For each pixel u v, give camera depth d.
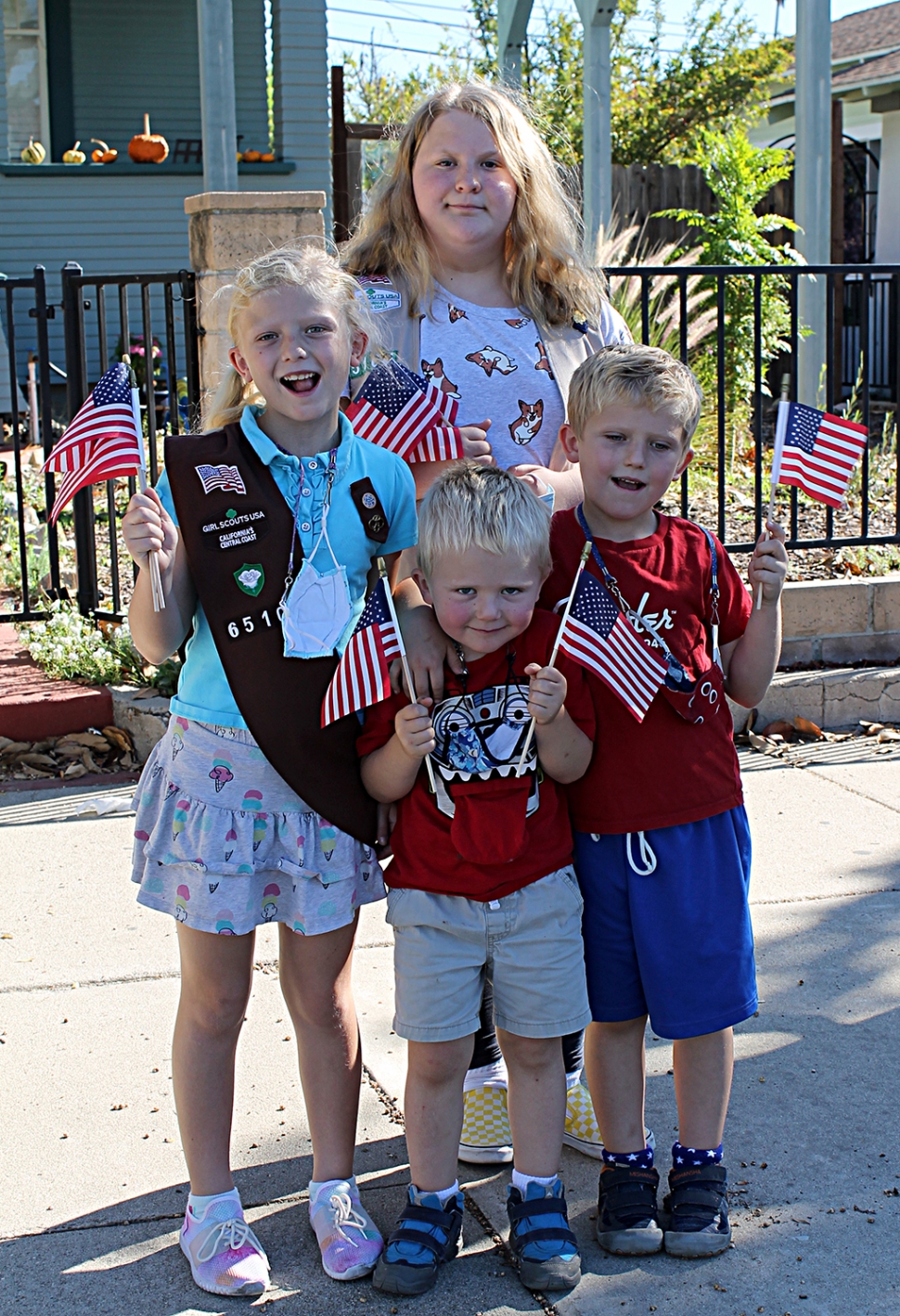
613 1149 2.40
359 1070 2.42
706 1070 2.39
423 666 2.28
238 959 2.33
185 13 13.45
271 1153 2.64
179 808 2.31
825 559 5.96
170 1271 2.30
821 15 8.09
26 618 5.53
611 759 2.36
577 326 2.85
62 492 2.39
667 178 12.83
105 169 11.85
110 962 3.40
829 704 5.20
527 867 2.28
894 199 14.81
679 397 2.32
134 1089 2.85
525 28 11.09
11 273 11.90
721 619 2.46
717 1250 2.32
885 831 4.21
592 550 2.38
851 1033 3.04
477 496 2.20
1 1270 2.31
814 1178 2.53
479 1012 2.39
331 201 12.24
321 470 2.37
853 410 8.38
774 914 3.65
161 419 8.19
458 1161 2.66
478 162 2.65
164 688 4.94
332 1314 2.20
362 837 2.35
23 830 4.27
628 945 2.39
